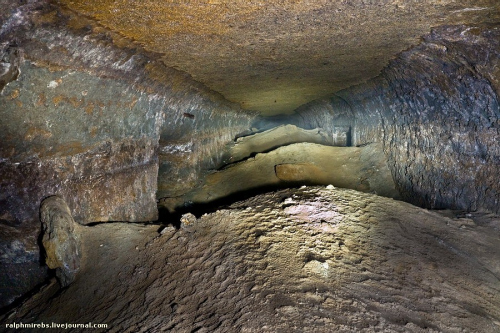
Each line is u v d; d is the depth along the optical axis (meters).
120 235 3.75
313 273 2.89
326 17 3.37
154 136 5.59
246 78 6.66
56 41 2.80
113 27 3.11
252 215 4.05
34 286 3.36
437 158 5.63
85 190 3.91
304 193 4.87
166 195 7.71
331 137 12.62
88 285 3.02
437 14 3.29
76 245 3.27
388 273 3.11
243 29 3.62
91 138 3.91
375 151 8.37
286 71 6.23
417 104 6.01
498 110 4.09
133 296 2.77
